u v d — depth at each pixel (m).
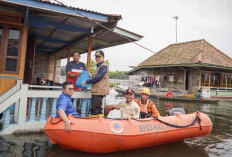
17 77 5.14
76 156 3.53
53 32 7.74
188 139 4.97
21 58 5.16
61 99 3.72
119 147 3.69
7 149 3.58
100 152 3.68
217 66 16.56
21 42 5.18
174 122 4.34
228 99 18.09
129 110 4.26
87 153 3.70
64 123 3.46
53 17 5.52
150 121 4.12
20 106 4.50
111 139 3.53
